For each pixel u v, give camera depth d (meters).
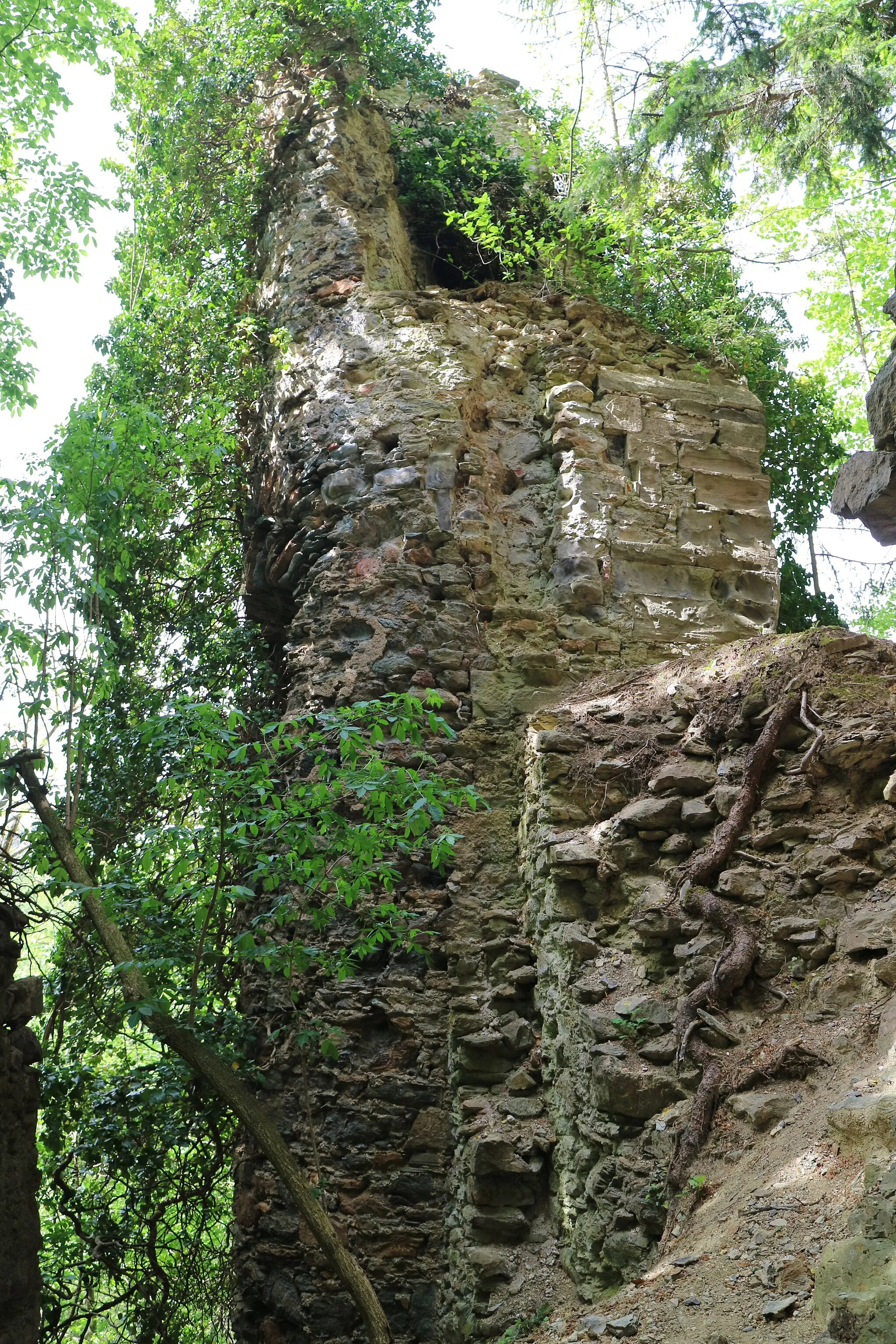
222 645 12.47
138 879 9.49
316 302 12.22
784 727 7.62
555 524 11.06
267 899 9.84
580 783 8.60
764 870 7.13
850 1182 4.85
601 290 13.15
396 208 13.62
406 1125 8.77
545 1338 5.81
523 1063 8.36
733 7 10.66
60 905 11.34
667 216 13.26
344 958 8.21
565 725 9.02
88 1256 10.41
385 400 11.25
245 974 10.12
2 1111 6.21
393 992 9.09
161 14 14.29
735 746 7.93
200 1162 10.59
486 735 9.95
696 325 13.20
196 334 13.24
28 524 8.04
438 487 10.84
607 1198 6.57
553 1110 7.79
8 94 11.32
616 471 11.27
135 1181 10.34
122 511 8.75
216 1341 10.77
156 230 13.85
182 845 7.87
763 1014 6.54
